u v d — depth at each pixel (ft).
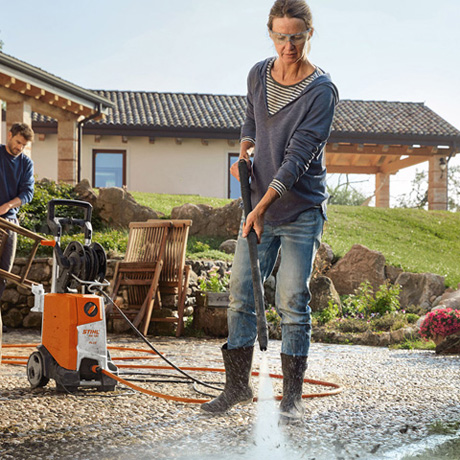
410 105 88.69
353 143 76.23
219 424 9.89
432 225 56.75
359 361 19.79
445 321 25.44
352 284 39.06
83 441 8.77
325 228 50.67
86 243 13.44
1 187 17.88
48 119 71.20
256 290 9.93
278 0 10.52
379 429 9.70
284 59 10.66
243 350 11.02
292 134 10.75
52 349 12.90
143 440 8.84
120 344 23.59
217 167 76.74
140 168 75.72
